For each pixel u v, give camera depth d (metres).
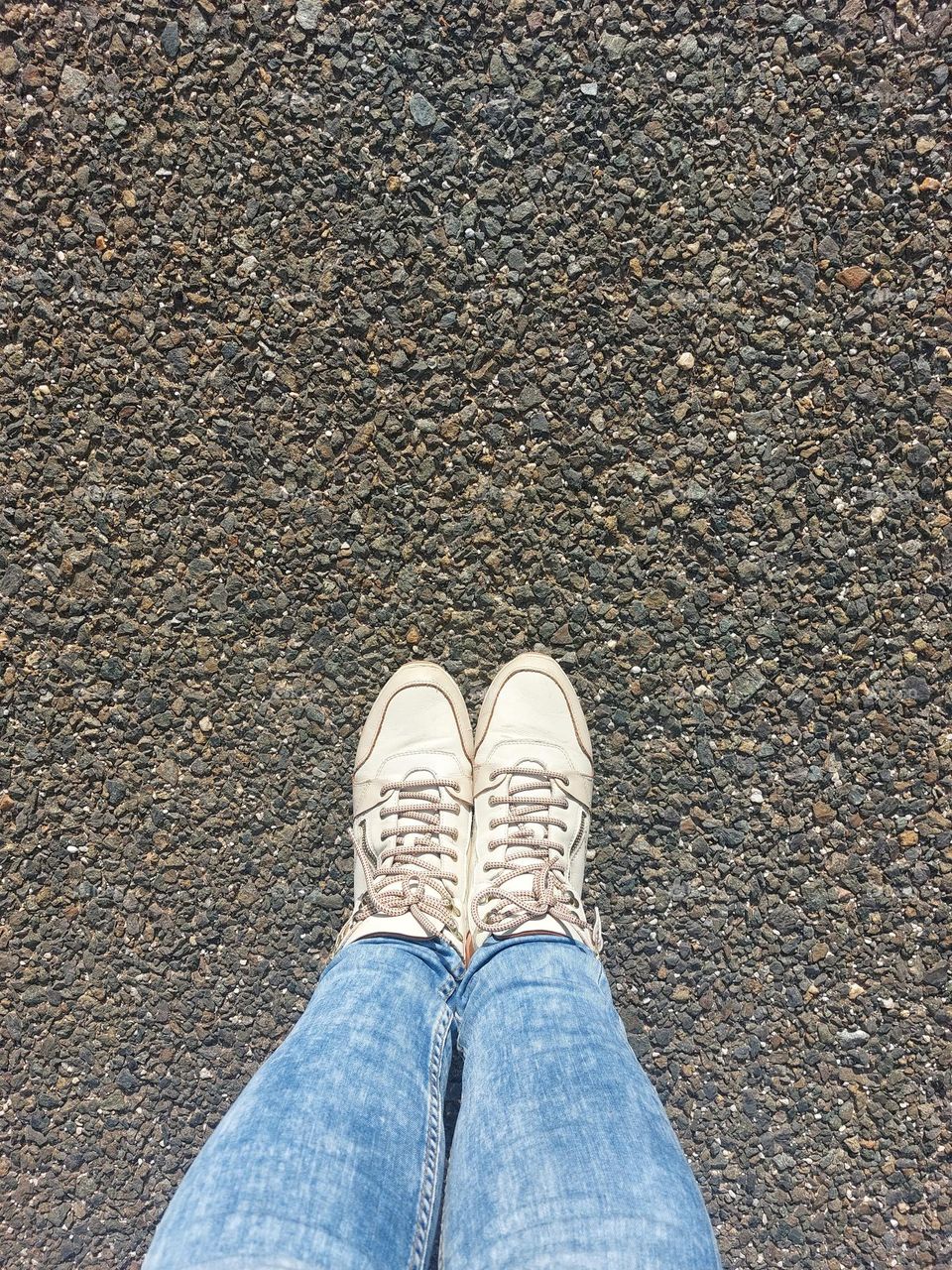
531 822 1.23
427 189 1.21
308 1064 0.93
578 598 1.26
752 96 1.19
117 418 1.25
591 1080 0.92
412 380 1.24
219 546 1.27
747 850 1.28
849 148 1.19
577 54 1.18
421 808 1.24
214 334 1.24
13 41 1.20
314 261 1.22
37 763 1.29
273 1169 0.82
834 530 1.24
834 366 1.22
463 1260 0.81
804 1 1.17
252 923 1.30
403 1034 1.02
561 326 1.22
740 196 1.20
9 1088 1.32
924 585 1.24
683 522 1.25
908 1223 1.29
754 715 1.27
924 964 1.28
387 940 1.14
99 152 1.22
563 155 1.20
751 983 1.29
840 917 1.28
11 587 1.28
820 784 1.27
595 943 1.22
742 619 1.26
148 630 1.28
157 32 1.19
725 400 1.23
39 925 1.31
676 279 1.22
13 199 1.22
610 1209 0.79
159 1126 1.32
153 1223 1.33
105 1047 1.32
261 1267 0.74
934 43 1.17
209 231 1.22
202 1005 1.31
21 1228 1.33
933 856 1.27
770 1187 1.30
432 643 1.28
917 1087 1.28
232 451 1.25
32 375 1.25
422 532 1.26
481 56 1.19
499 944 1.14
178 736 1.29
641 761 1.28
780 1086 1.29
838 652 1.25
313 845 1.29
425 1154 0.94
